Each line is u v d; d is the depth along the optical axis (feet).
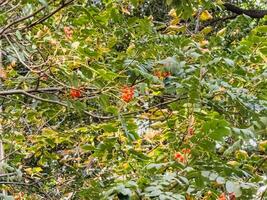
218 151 12.61
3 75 14.30
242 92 12.42
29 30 13.24
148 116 14.46
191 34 15.47
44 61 12.36
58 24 13.46
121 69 12.87
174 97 13.85
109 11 13.51
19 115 16.10
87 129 15.12
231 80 13.32
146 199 9.23
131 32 13.66
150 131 14.30
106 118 12.98
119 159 13.83
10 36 13.24
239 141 10.66
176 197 8.91
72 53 11.68
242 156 11.94
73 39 13.43
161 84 12.59
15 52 12.58
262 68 13.32
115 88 12.30
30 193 17.67
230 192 9.22
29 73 13.82
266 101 12.32
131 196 8.89
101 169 16.28
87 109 14.19
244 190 9.52
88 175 17.06
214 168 10.19
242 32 18.48
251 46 13.19
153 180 9.78
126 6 14.84
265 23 25.46
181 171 10.23
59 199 17.75
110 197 8.83
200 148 10.59
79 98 12.19
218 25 26.08
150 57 13.09
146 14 22.86
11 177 15.60
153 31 13.26
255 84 12.91
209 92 12.42
